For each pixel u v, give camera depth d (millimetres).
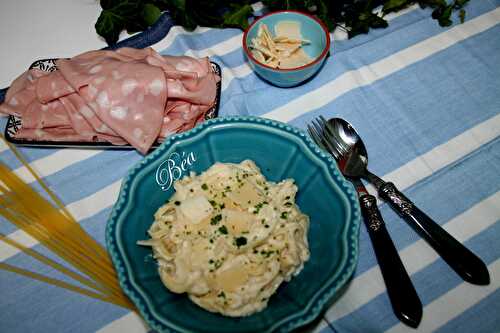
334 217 902
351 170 1108
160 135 1173
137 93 1148
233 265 878
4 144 1231
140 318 974
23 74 1289
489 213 1064
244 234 903
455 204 1083
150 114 1143
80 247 1070
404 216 1041
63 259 1059
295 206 966
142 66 1176
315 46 1291
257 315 853
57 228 1097
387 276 948
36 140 1183
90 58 1262
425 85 1287
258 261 881
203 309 875
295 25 1289
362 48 1363
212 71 1245
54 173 1184
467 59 1329
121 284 794
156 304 800
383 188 1058
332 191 915
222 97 1300
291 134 970
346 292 973
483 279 951
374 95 1277
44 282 1030
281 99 1286
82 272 1041
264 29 1267
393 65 1328
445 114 1232
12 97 1234
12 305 1004
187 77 1188
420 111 1242
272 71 1182
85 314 986
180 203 956
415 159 1160
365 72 1316
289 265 879
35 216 1116
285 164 1014
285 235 907
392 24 1420
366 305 957
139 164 934
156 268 917
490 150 1149
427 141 1188
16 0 1533
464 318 935
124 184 913
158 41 1409
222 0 1409
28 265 1053
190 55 1366
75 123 1177
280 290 917
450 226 1057
